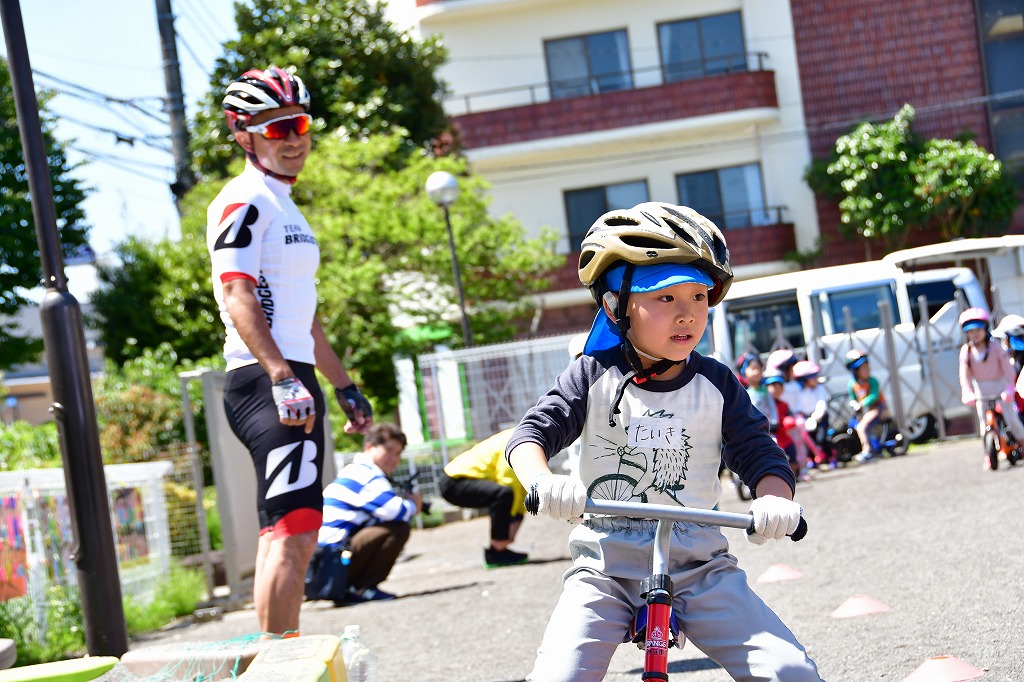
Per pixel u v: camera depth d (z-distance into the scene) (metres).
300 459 4.48
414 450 16.20
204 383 9.55
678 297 2.79
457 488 10.00
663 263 2.77
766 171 27.17
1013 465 11.30
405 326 22.11
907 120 26.16
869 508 9.59
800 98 27.20
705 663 5.02
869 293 17.05
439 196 18.47
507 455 2.89
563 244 27.27
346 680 2.65
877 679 4.28
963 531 7.54
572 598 2.83
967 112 27.06
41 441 12.66
